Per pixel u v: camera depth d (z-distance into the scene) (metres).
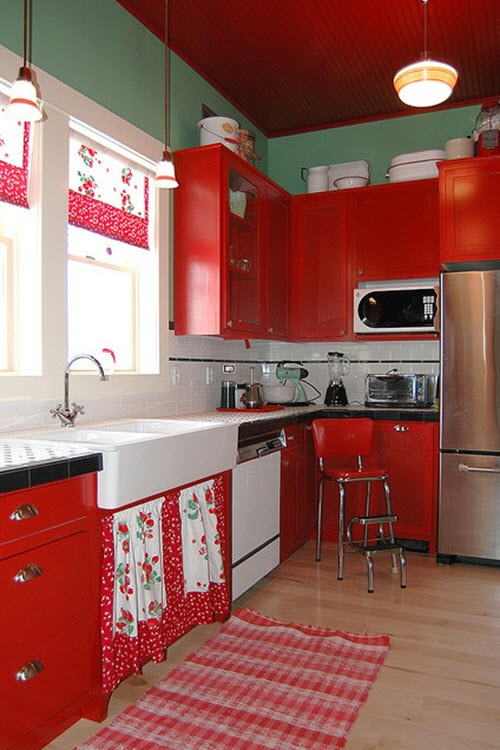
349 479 3.04
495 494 3.15
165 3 2.76
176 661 2.16
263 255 3.51
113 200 2.72
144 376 2.87
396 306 3.71
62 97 2.35
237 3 2.78
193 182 3.06
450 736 1.74
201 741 1.70
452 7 2.82
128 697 1.94
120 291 2.89
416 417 3.42
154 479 1.91
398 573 3.12
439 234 3.47
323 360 4.26
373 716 1.83
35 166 2.26
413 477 3.46
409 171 3.72
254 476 2.78
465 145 3.48
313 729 1.76
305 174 4.29
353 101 3.87
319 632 2.39
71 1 2.43
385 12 2.86
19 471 1.43
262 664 2.14
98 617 1.76
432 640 2.35
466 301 3.17
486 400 3.15
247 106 3.93
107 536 1.78
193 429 2.28
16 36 2.16
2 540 1.42
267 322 3.57
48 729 1.58
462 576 3.09
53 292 2.32
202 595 2.30
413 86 2.27
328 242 3.92
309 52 3.24
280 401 3.88
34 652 1.52
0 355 2.24
